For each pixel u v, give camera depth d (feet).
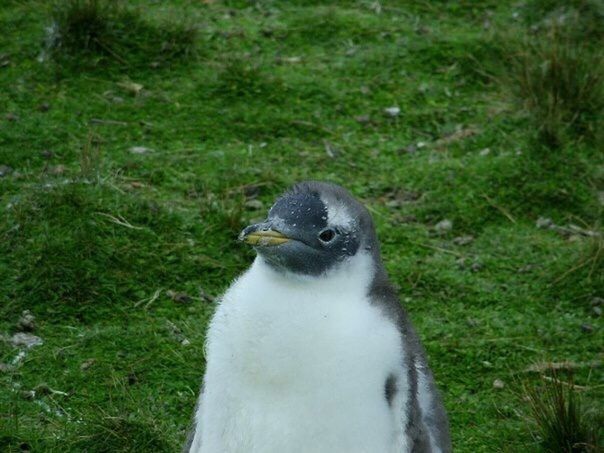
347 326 22.70
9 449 30.60
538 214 44.68
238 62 51.42
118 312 37.06
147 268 38.83
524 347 37.45
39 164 43.75
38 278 37.35
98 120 47.32
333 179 45.52
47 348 34.99
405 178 46.06
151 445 31.30
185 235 40.65
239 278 24.52
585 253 41.50
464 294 40.04
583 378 35.99
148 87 50.08
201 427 24.06
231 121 48.52
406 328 24.27
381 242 42.34
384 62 53.88
